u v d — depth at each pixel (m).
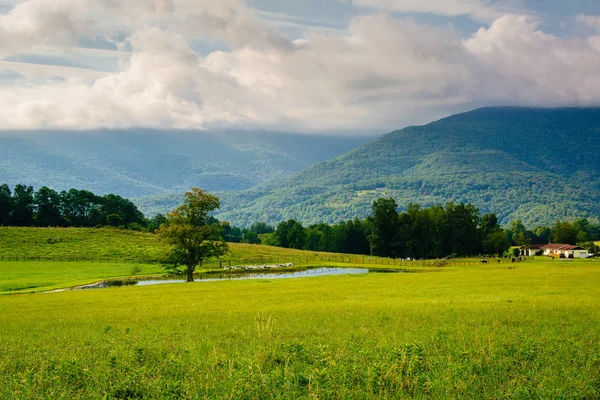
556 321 26.80
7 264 109.44
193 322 30.59
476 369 16.22
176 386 14.47
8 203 179.25
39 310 43.12
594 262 121.75
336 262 127.50
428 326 25.89
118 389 14.91
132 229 186.12
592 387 14.25
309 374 15.38
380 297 47.00
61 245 137.00
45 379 15.73
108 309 42.34
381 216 162.38
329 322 28.81
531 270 86.00
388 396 14.02
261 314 34.00
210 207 86.94
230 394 14.09
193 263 85.00
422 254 160.88
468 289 52.84
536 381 14.86
